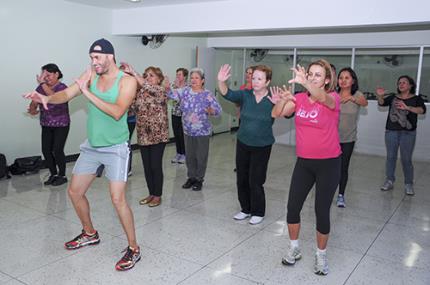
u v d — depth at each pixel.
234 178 5.19
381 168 6.06
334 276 2.61
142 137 3.80
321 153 2.42
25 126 5.28
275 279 2.56
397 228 3.53
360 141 7.41
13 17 4.96
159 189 3.94
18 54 5.07
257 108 3.22
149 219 3.57
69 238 3.10
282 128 8.27
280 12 4.79
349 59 7.36
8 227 3.29
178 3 5.49
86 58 5.99
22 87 5.18
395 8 4.11
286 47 7.80
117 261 2.74
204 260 2.79
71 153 5.95
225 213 3.79
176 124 5.82
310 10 4.59
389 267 2.76
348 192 4.67
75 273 2.55
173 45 7.67
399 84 4.43
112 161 2.57
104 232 3.23
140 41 6.91
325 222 2.53
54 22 5.45
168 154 6.68
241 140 3.35
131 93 2.47
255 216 3.52
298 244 2.91
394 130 4.60
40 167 5.18
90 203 3.96
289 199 2.62
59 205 3.88
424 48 6.64
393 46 6.82
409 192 4.61
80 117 6.00
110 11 6.28
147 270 2.63
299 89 7.91
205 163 4.49
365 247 3.09
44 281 2.45
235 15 5.14
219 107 4.29
